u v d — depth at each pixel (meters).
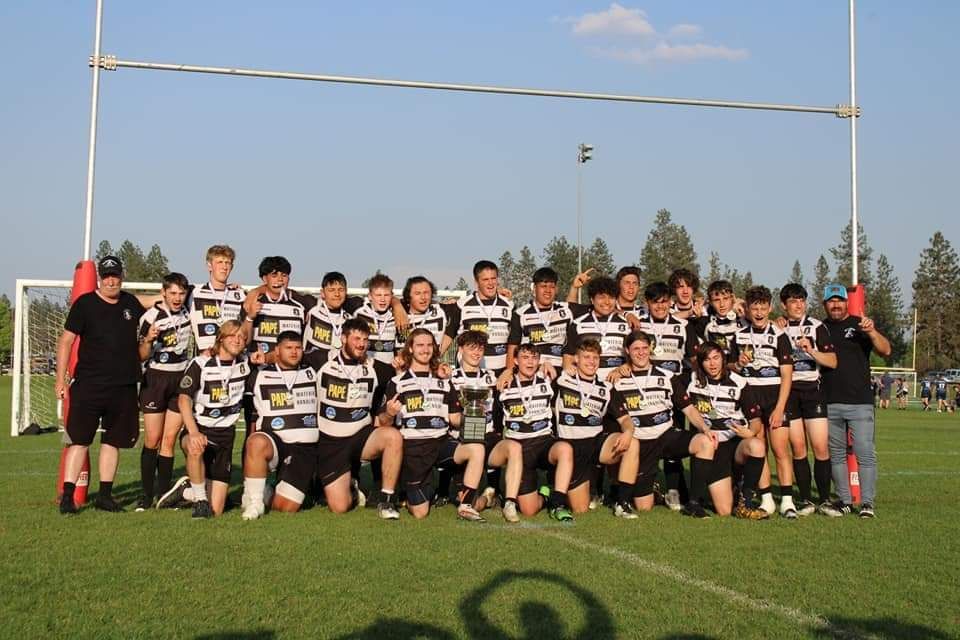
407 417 7.50
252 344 8.41
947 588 5.16
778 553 6.11
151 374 7.91
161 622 4.30
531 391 7.75
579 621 4.42
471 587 5.02
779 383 8.22
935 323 77.50
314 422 7.70
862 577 5.42
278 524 6.98
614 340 8.59
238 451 12.99
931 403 41.78
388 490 7.50
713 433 7.87
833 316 8.22
